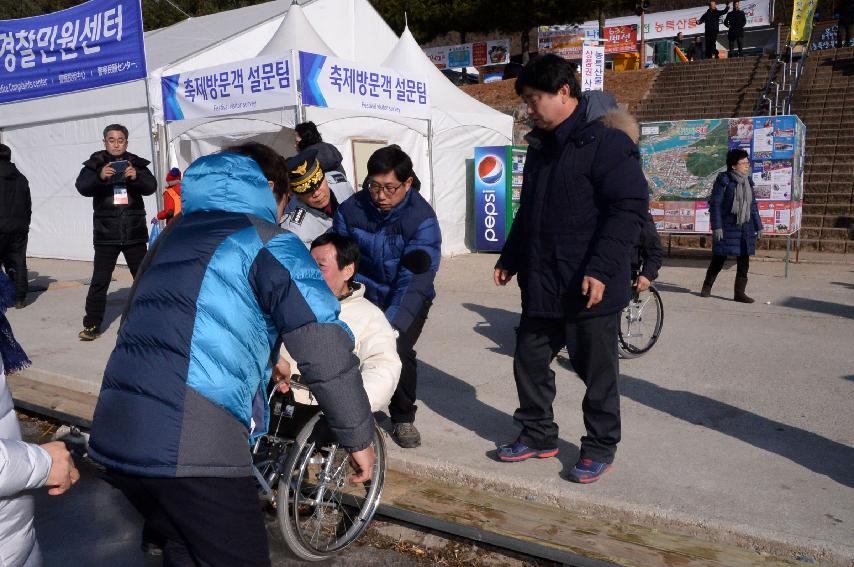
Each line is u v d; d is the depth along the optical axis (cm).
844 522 313
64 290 970
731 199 790
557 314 348
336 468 320
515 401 495
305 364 204
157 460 191
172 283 200
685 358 591
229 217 212
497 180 1244
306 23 960
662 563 296
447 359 605
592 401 355
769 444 406
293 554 322
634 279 567
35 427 508
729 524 312
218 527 199
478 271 1073
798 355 592
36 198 1272
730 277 963
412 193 388
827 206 1270
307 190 411
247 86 786
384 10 2584
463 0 2494
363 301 348
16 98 1135
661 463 381
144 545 296
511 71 2123
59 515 369
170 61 1095
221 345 196
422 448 409
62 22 1050
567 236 338
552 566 313
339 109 801
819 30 2459
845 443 405
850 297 817
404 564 320
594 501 340
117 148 661
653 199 1041
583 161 330
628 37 2528
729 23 2070
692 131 1001
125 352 202
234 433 201
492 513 344
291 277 202
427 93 960
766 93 1631
